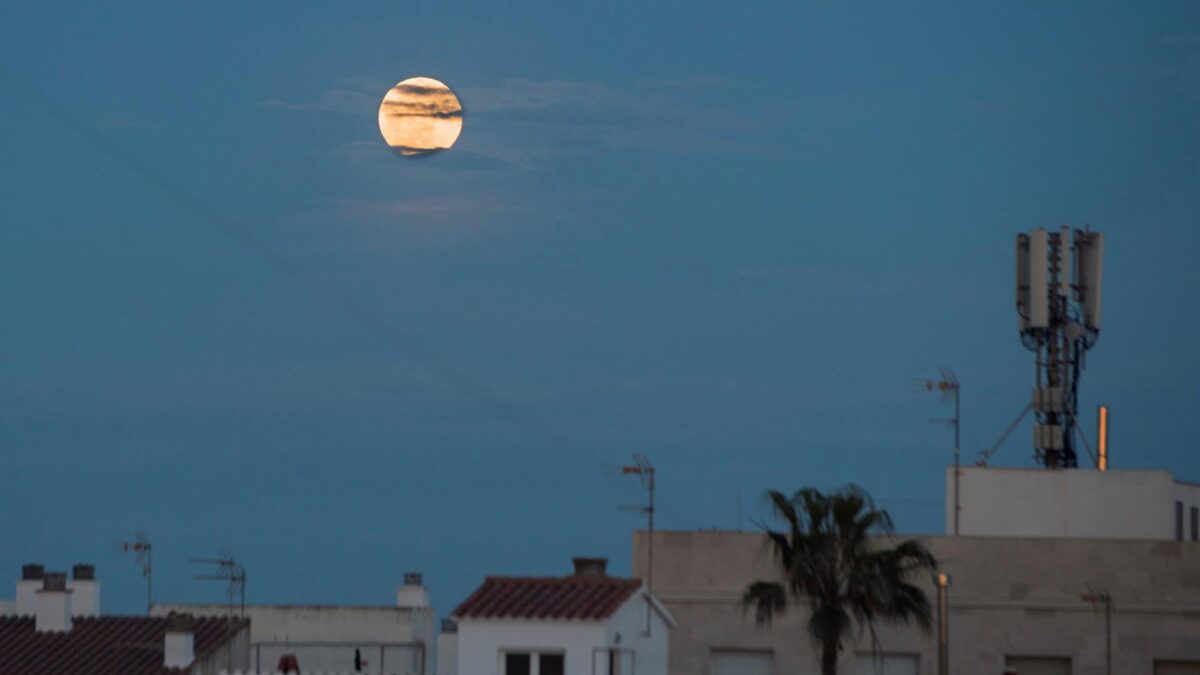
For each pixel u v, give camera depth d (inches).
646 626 7426.2
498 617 7037.4
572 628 6988.2
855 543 7554.1
